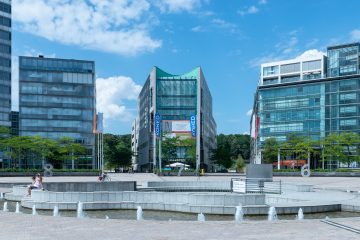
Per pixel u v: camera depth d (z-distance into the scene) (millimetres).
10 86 104312
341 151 82375
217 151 120750
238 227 11828
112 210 22531
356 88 101188
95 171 73062
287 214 20219
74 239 10055
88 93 108125
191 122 83312
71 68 107062
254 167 34844
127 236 10422
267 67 126062
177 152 106688
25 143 79312
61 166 102062
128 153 125000
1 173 66312
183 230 11305
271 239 10031
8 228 11727
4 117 102188
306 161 105062
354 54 106188
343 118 102438
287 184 32500
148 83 119625
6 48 103688
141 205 22641
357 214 20609
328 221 13016
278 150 91062
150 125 113750
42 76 104250
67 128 105250
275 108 113188
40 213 21719
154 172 87938
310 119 107125
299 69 120125
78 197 23078
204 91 124000
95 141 110250
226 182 36469
